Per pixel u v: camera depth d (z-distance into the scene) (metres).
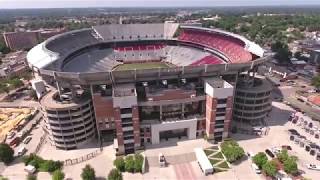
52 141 116.88
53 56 121.69
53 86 125.56
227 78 125.00
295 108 149.75
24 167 105.06
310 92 173.38
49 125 111.56
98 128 117.88
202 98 115.31
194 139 121.12
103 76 105.50
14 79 194.50
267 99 127.38
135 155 105.94
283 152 103.62
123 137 109.69
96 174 100.94
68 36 187.00
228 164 104.44
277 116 141.38
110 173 93.50
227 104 112.06
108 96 112.06
